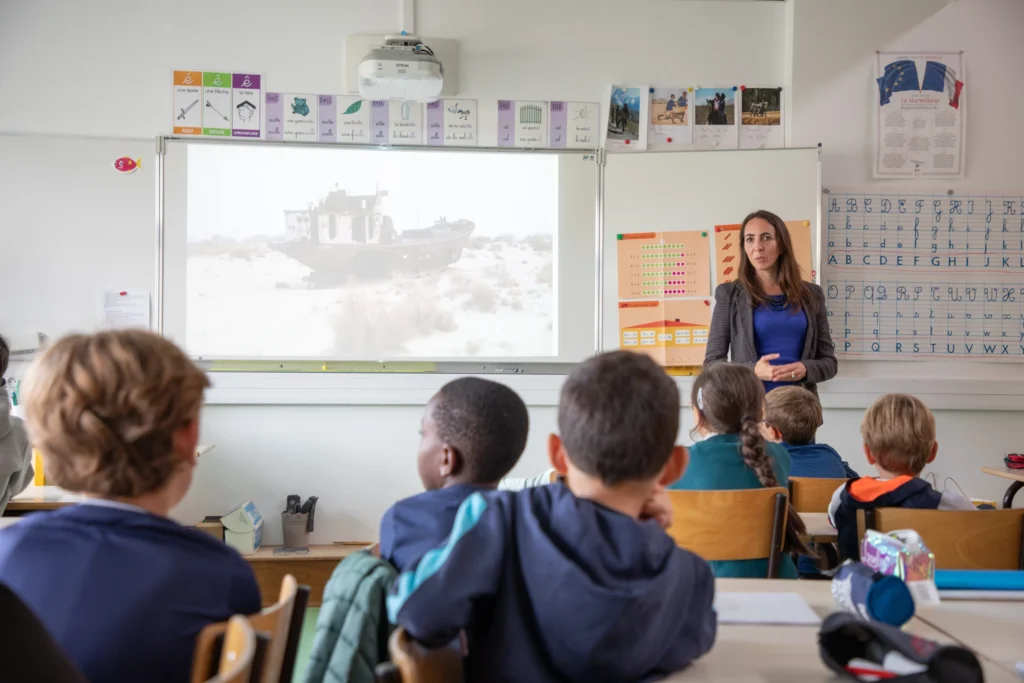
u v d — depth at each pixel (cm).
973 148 444
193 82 423
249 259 426
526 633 100
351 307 431
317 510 431
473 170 435
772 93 442
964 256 442
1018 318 444
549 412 438
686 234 436
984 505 290
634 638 98
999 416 445
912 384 438
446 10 433
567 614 96
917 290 441
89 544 95
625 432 101
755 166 435
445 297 435
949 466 444
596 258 438
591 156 436
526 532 101
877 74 439
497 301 437
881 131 441
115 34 420
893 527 177
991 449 444
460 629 98
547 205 438
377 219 432
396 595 98
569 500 102
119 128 421
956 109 441
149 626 92
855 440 443
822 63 439
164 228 421
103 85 420
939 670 93
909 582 134
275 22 427
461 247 435
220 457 427
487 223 436
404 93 408
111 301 419
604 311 438
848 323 439
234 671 76
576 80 438
